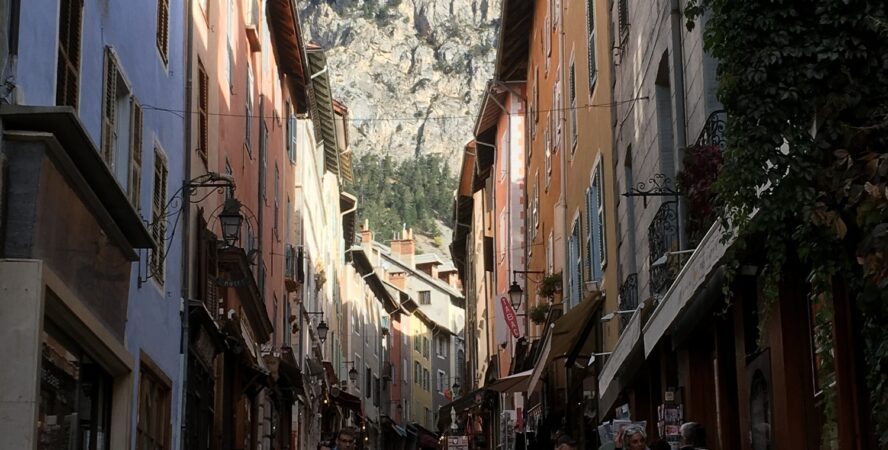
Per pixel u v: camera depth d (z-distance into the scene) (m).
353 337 63.62
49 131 9.97
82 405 13.22
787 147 11.17
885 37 9.59
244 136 29.06
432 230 196.38
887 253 8.05
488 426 60.19
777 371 12.30
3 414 9.67
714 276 13.70
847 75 9.73
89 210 11.64
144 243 13.70
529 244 42.78
